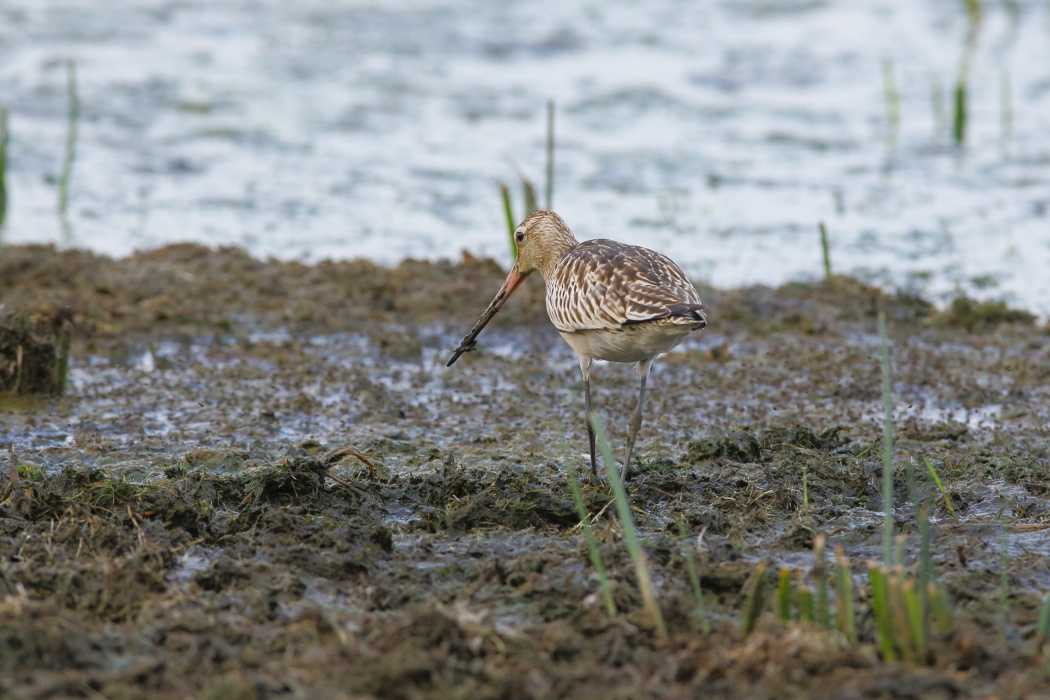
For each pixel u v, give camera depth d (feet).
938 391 43.01
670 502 32.65
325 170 71.67
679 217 64.44
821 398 42.45
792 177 70.74
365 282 54.44
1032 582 26.86
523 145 75.82
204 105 81.05
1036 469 34.73
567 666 22.56
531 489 32.12
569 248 38.99
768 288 54.34
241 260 56.59
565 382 44.29
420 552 28.71
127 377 43.39
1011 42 96.68
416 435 38.50
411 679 21.58
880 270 57.47
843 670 21.70
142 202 65.98
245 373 44.06
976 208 65.92
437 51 93.66
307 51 93.09
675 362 46.57
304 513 30.45
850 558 28.53
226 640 23.52
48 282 52.42
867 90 86.48
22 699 20.75
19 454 35.55
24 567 26.04
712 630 24.09
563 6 106.73
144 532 28.63
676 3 108.27
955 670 22.03
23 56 88.07
